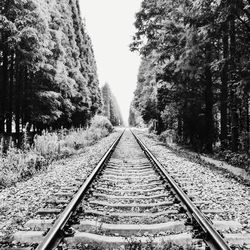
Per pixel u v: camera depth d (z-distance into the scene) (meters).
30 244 4.34
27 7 16.08
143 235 4.81
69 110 26.69
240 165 13.02
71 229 4.68
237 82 12.19
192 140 21.95
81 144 20.41
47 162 12.46
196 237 4.46
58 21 24.67
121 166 11.75
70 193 7.04
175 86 20.95
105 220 5.40
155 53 21.88
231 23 13.88
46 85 21.09
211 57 17.34
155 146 21.19
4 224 5.38
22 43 16.53
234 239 4.51
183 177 9.51
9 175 9.18
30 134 21.39
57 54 21.84
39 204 6.44
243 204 6.72
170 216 5.60
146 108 38.81
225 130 17.77
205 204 6.50
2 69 18.75
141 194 7.36
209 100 18.80
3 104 17.88
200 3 13.13
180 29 18.56
